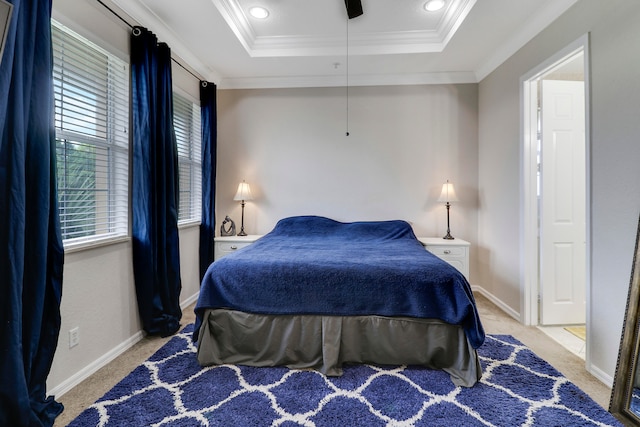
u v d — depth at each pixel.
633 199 1.60
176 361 1.95
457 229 3.53
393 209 3.58
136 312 2.25
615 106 1.70
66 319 1.67
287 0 2.36
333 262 2.01
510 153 2.81
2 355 1.22
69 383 1.67
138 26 2.21
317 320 1.89
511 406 1.53
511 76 2.79
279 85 3.62
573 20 2.01
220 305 1.96
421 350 1.84
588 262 1.87
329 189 3.63
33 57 1.35
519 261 2.66
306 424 1.41
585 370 1.87
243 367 1.88
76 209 1.84
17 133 1.26
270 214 3.69
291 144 3.65
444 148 3.53
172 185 2.48
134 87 2.18
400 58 3.07
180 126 3.07
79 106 1.78
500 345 2.19
